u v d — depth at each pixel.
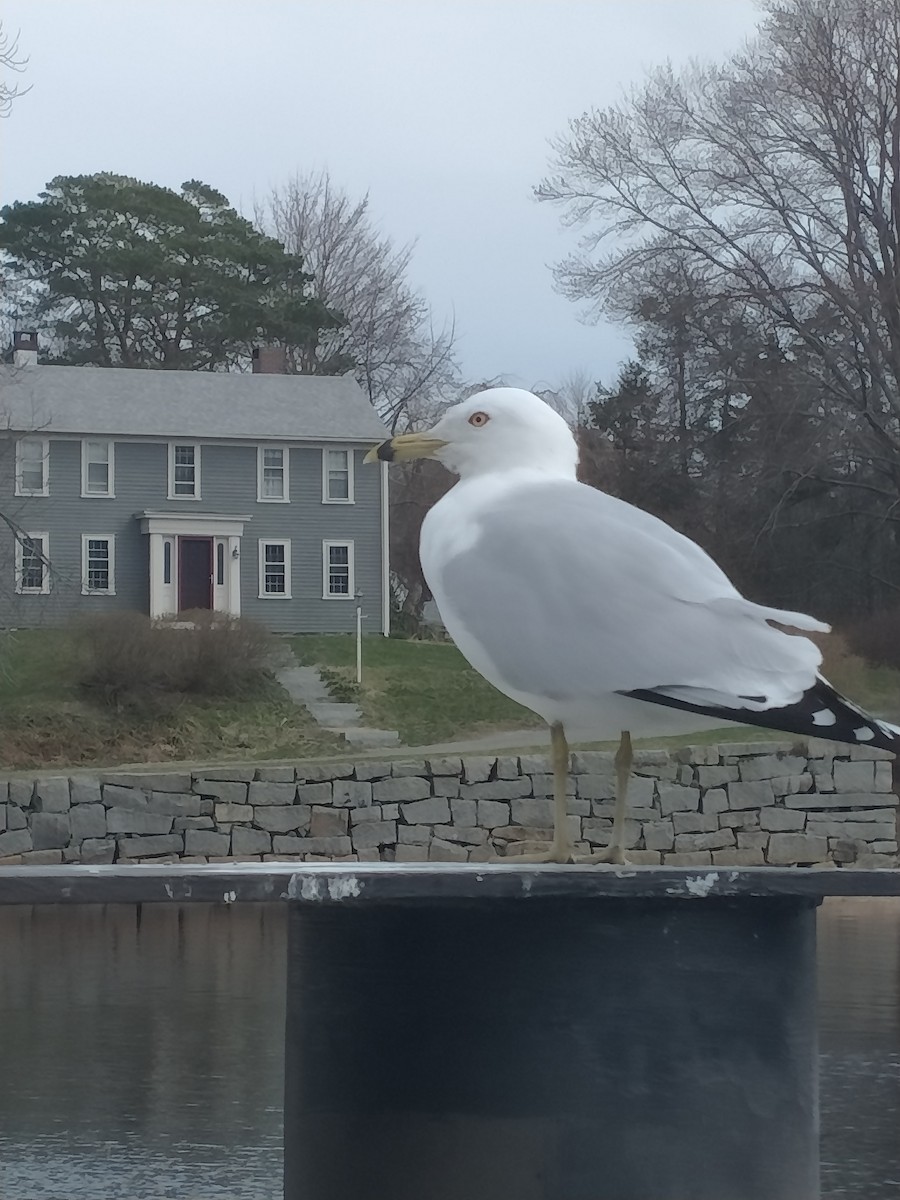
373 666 35.91
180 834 20.92
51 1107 8.05
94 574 43.53
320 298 62.47
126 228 62.62
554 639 4.31
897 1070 9.23
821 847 21.58
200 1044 9.76
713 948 4.18
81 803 20.73
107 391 44.66
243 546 44.31
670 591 4.30
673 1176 4.14
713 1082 4.17
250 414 44.75
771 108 34.31
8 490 40.25
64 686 30.66
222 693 31.31
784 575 40.62
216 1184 6.63
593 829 21.38
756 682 4.14
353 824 21.22
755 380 35.72
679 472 43.53
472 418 4.97
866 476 39.03
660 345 40.97
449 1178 4.19
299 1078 4.47
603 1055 4.14
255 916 17.73
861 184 34.59
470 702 33.19
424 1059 4.22
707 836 21.50
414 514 59.28
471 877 3.89
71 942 15.36
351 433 44.72
